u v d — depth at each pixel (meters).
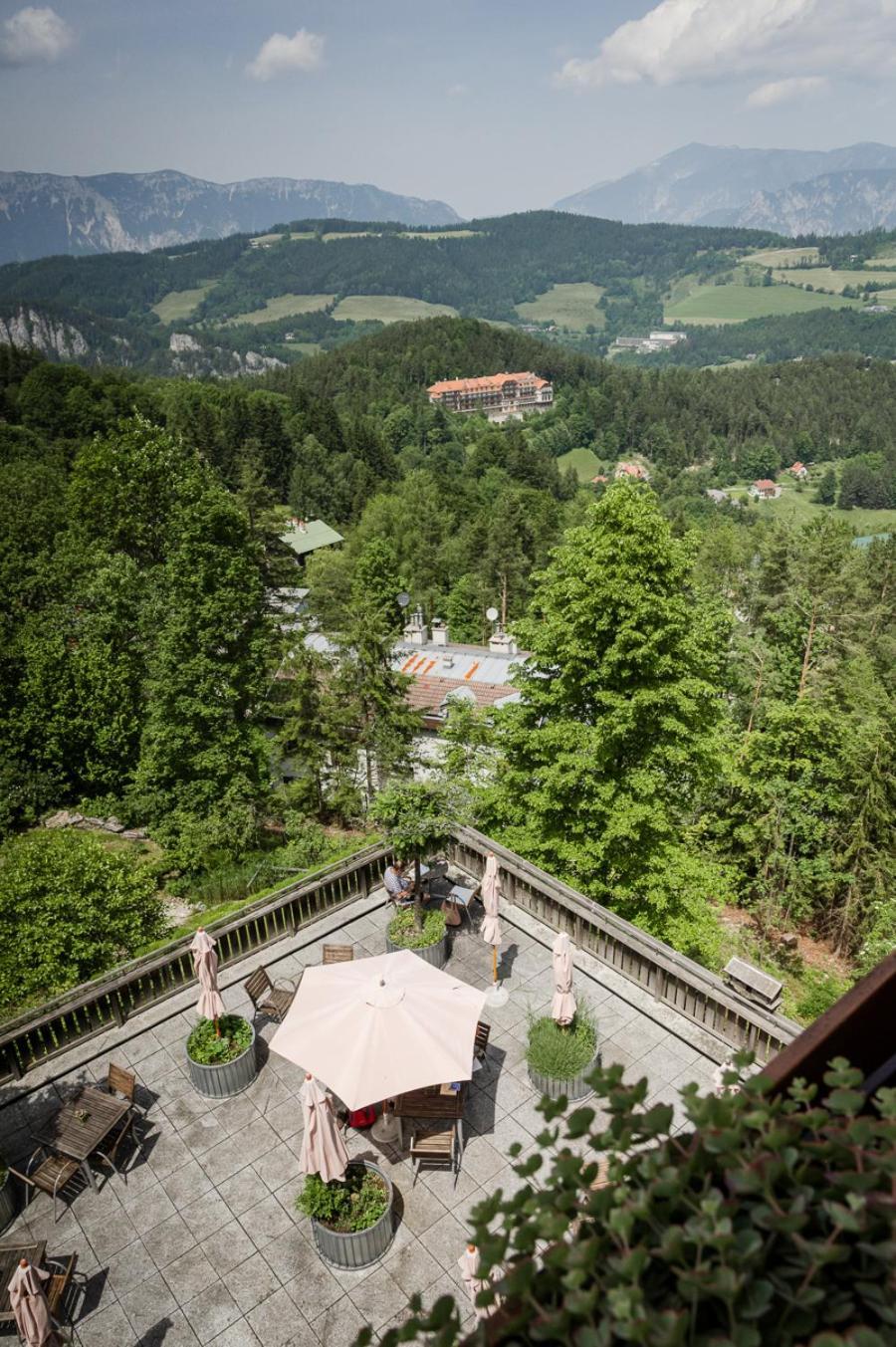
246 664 35.38
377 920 14.88
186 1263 9.25
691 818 34.72
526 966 13.48
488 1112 10.92
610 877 22.58
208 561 34.16
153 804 36.41
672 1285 2.50
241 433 122.75
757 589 58.53
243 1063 11.37
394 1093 9.23
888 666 55.16
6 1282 8.56
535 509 112.75
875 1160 2.49
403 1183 10.02
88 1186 10.19
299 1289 8.94
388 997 10.20
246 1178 10.19
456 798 16.27
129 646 44.22
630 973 12.92
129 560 45.50
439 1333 2.54
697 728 22.95
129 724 41.44
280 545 56.88
